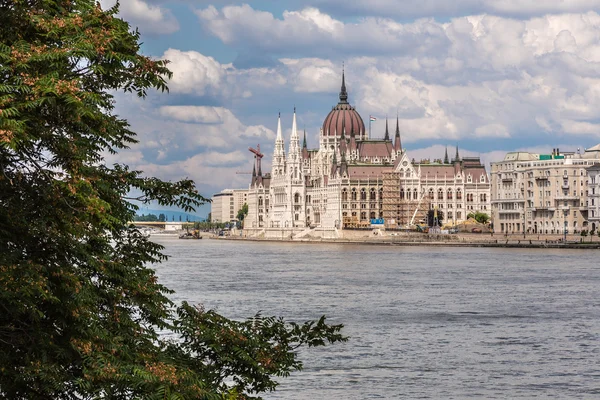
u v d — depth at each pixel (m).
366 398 113.88
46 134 57.56
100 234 64.94
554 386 121.69
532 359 139.62
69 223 59.75
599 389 120.19
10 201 58.94
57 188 59.38
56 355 59.31
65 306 59.22
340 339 74.56
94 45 59.25
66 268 59.97
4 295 54.75
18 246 59.44
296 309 199.12
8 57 56.19
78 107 56.91
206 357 71.31
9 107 54.94
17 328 58.22
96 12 61.31
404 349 146.50
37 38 60.34
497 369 132.00
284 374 72.00
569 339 157.88
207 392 63.28
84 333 59.97
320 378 123.94
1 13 58.69
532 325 174.38
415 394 116.31
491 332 165.25
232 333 70.88
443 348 147.75
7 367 57.28
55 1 62.06
